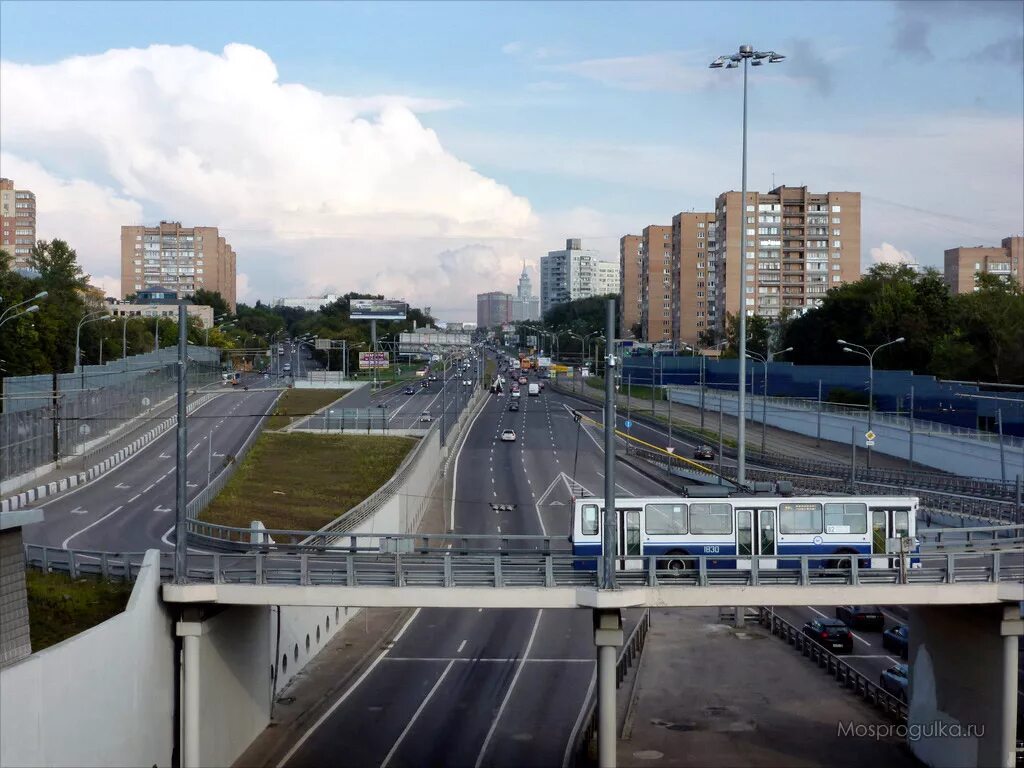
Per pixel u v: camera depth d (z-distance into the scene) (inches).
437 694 1716.3
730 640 2111.2
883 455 3929.6
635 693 1733.5
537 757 1429.6
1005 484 2719.0
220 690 1331.2
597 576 1219.9
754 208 7711.6
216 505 2564.0
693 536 1565.0
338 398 5413.4
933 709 1381.6
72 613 1267.2
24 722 928.3
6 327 3927.2
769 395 5369.1
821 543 1563.7
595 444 4753.9
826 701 1686.8
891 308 5438.0
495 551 1267.2
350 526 2046.0
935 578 1283.2
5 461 2610.7
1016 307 4655.5
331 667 1866.4
